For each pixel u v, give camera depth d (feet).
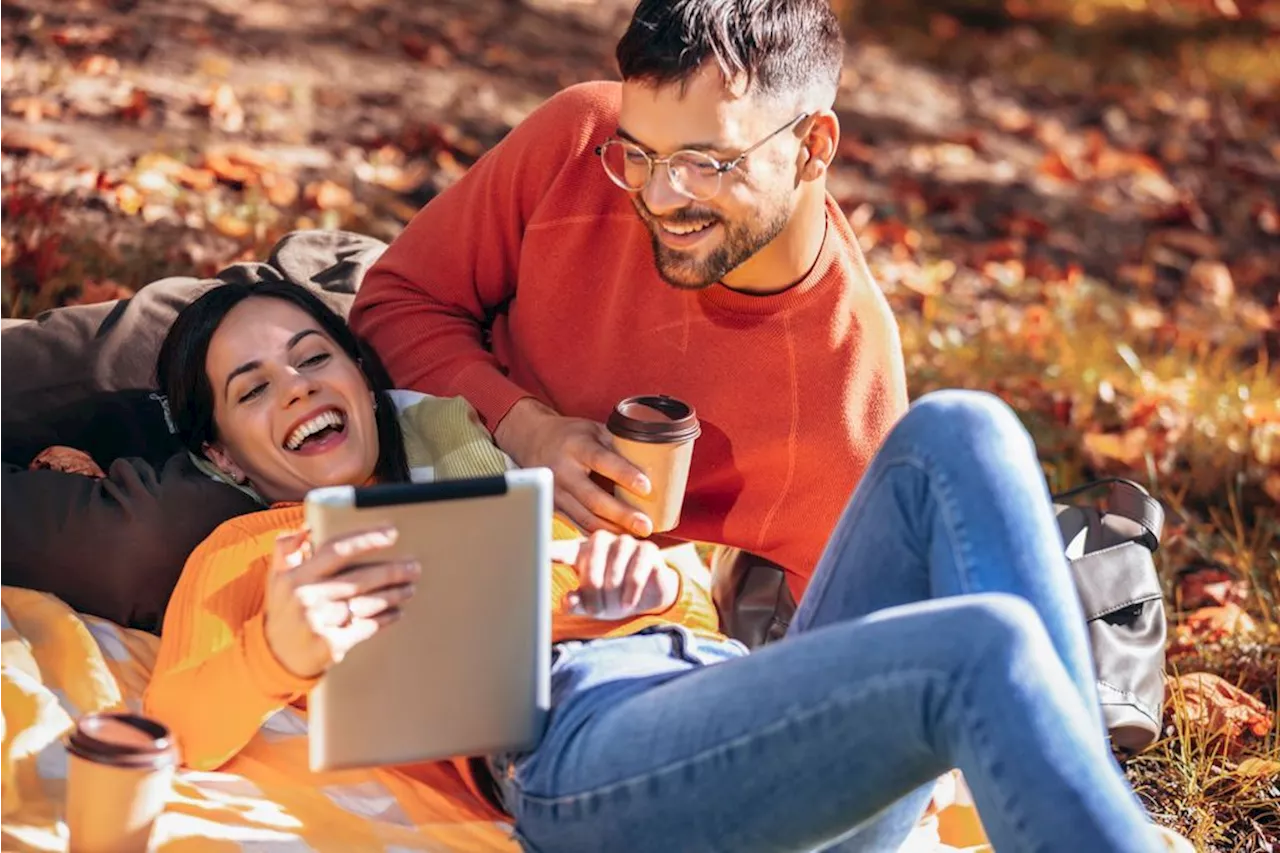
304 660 8.04
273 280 11.80
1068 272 22.09
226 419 10.19
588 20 30.83
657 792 7.98
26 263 15.62
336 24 26.53
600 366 11.09
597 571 9.27
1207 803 11.22
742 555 11.75
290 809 8.90
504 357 11.85
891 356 11.02
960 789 10.46
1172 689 12.06
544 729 8.67
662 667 9.09
